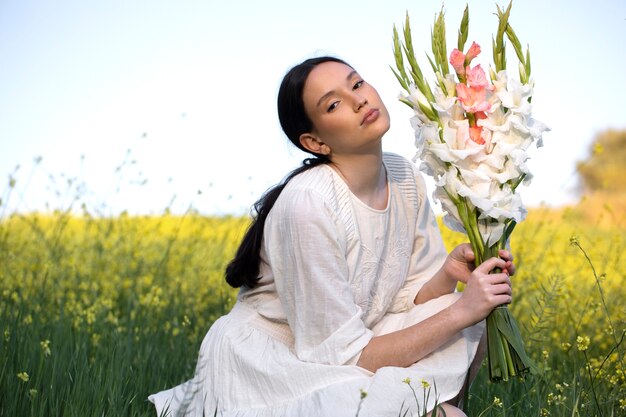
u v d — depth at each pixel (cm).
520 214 324
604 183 948
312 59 347
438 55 329
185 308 608
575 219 714
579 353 462
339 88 335
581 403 358
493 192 324
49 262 611
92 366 406
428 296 364
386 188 361
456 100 325
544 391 372
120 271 693
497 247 331
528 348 438
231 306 565
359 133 335
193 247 736
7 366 383
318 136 347
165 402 359
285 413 315
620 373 380
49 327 481
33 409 349
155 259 732
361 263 343
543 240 787
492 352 329
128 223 736
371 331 331
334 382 315
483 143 322
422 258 375
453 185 324
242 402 334
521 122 320
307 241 326
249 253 354
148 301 545
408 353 316
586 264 674
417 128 332
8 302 544
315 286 324
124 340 457
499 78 324
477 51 326
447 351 328
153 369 421
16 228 758
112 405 349
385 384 307
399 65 332
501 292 319
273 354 335
